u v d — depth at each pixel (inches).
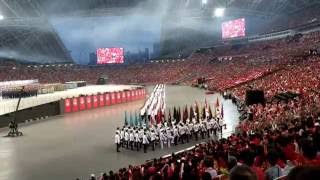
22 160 1328.7
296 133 806.5
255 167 494.0
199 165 696.4
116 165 1195.3
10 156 1397.6
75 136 1744.6
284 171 458.6
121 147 1460.4
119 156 1321.4
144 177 676.7
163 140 1411.2
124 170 802.2
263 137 889.5
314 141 598.2
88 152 1406.3
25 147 1547.7
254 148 682.8
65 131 1900.8
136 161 1234.6
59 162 1275.8
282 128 1016.2
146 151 1369.3
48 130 1956.2
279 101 1924.2
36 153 1428.4
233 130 1696.6
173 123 1473.9
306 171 139.4
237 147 810.2
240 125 1481.3
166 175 658.8
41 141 1662.2
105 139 1640.0
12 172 1173.7
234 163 560.7
